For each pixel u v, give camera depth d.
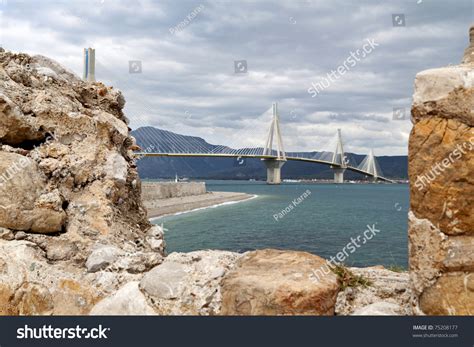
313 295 3.06
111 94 5.97
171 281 3.56
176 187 64.12
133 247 4.74
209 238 32.44
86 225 4.55
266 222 43.50
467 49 3.25
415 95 2.88
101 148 5.10
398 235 34.78
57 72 5.70
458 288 2.69
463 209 2.66
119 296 3.57
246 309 3.13
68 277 3.94
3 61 4.94
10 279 3.72
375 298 3.48
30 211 4.20
